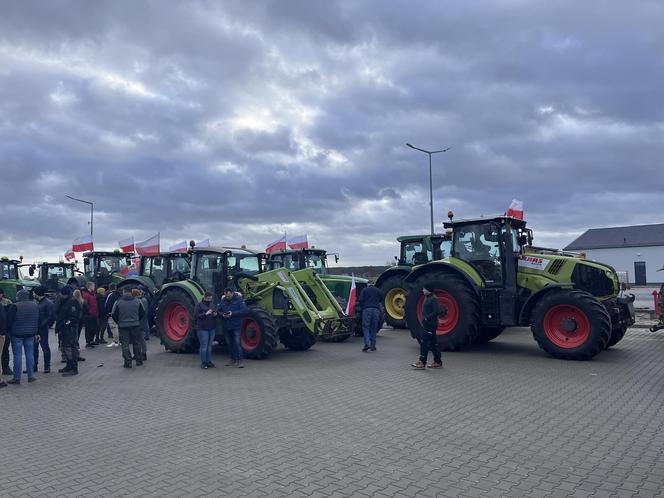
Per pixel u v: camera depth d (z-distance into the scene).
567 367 9.85
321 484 4.59
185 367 10.83
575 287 11.13
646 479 4.61
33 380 9.54
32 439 6.08
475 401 7.39
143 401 7.84
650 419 6.40
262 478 4.75
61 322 10.23
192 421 6.65
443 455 5.25
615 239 54.75
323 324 12.09
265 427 6.31
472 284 11.73
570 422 6.32
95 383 9.30
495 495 4.32
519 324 11.52
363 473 4.82
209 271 12.97
